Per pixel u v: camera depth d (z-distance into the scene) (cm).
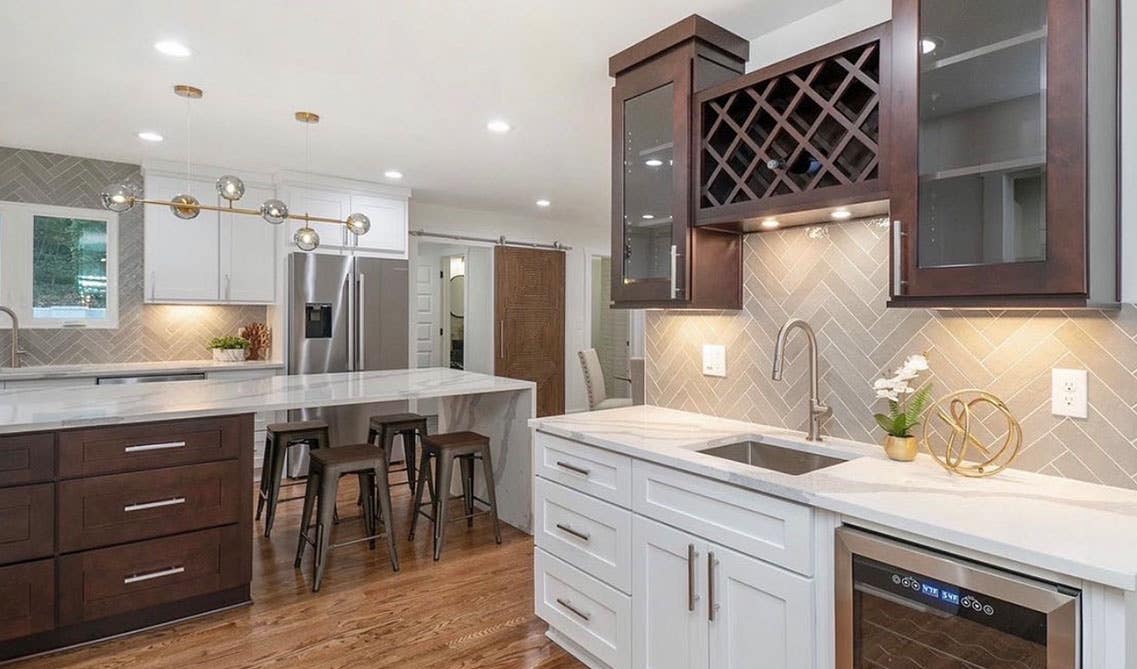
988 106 147
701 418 246
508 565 309
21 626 217
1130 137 136
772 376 209
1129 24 136
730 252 236
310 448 360
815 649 149
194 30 243
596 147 407
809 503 146
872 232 200
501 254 683
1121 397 150
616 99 249
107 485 233
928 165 157
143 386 328
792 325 198
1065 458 159
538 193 563
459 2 221
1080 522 126
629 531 199
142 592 239
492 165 457
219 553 256
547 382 723
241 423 262
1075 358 158
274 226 491
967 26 151
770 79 197
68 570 225
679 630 181
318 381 356
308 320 477
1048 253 135
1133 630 106
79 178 441
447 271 761
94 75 287
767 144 199
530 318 709
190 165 456
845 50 177
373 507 333
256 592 276
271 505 342
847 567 143
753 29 238
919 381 188
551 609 234
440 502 317
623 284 245
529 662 223
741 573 164
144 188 445
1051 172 135
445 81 294
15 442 216
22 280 427
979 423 175
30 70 282
